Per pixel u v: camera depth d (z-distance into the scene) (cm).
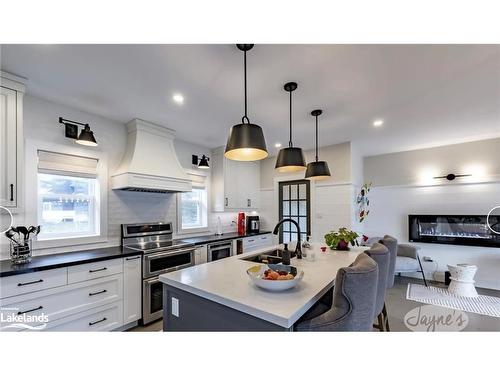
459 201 429
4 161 206
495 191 401
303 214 474
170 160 338
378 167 511
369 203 517
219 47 172
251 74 209
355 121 321
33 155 244
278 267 173
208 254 360
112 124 311
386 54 182
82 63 191
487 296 357
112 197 307
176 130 354
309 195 466
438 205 447
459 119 315
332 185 432
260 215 536
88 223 291
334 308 131
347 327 126
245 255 246
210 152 455
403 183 480
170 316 171
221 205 438
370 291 131
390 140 411
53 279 208
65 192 273
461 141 418
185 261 322
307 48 175
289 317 112
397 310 308
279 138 396
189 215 416
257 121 320
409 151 477
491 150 402
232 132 169
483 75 211
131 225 319
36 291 198
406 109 284
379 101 262
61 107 266
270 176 522
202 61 190
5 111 205
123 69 200
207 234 437
